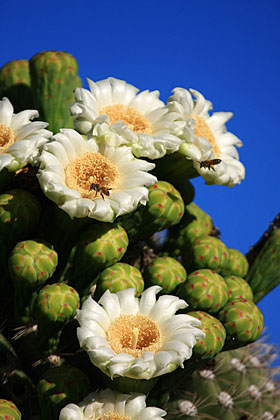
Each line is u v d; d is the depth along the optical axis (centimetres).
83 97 70
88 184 66
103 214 65
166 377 67
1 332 70
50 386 64
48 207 70
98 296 67
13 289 70
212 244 72
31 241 67
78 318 63
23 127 68
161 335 63
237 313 68
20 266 66
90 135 68
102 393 63
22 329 69
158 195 70
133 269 68
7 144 68
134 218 70
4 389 68
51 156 66
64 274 71
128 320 63
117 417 62
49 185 65
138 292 67
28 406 68
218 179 71
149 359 61
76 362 68
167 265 70
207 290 68
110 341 62
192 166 72
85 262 67
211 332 66
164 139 69
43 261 66
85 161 67
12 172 68
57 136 67
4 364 68
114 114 71
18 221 67
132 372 61
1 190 69
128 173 67
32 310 68
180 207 71
